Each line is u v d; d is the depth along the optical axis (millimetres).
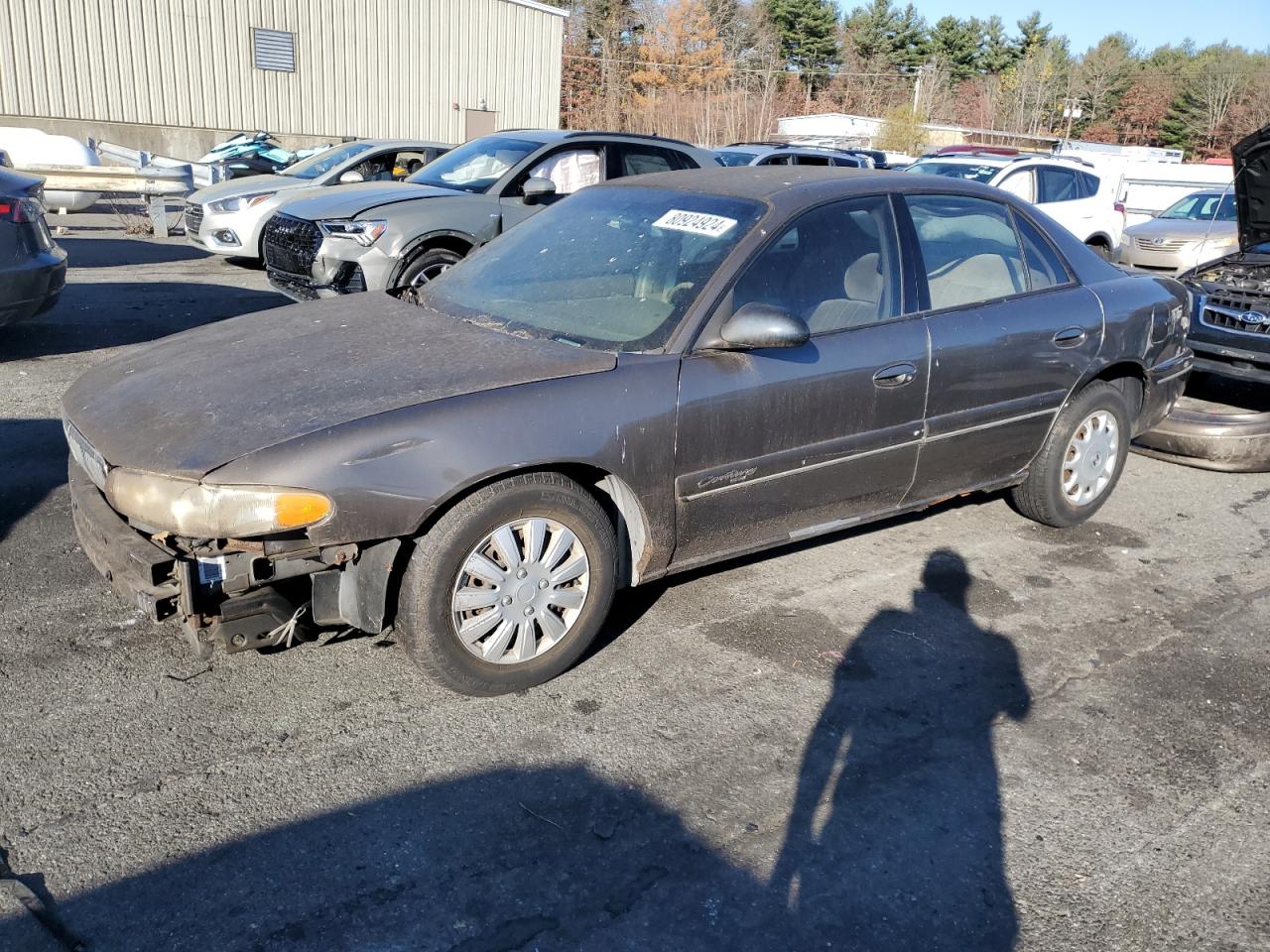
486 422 3127
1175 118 67250
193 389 3312
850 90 60656
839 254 4004
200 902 2488
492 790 2949
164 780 2916
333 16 26219
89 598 3941
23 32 22219
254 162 17781
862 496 4156
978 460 4512
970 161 14023
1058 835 2881
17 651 3549
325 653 3650
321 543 2953
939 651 3877
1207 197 16359
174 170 14406
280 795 2881
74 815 2754
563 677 3564
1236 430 5984
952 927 2531
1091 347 4723
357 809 2840
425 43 27812
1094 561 4773
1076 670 3775
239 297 10148
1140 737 3367
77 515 3371
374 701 3365
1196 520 5395
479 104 29266
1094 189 14109
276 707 3307
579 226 4348
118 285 10422
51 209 14703
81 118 23359
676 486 3541
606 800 2932
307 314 4047
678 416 3471
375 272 7898
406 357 3438
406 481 2996
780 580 4410
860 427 3969
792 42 63469
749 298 3715
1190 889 2693
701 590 4281
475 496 3164
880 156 18656
